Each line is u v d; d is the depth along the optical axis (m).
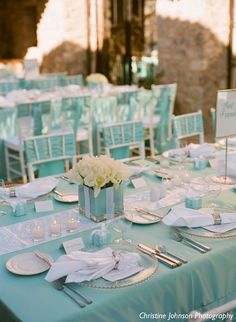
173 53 7.85
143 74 9.04
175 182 2.84
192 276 1.87
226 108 2.72
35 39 12.61
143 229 2.24
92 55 9.77
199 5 7.24
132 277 1.78
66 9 9.45
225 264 1.99
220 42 7.50
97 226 2.29
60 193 2.74
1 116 5.25
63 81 8.45
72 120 5.81
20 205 2.45
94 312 1.61
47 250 2.05
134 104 6.22
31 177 3.39
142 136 3.97
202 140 4.19
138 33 8.99
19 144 4.96
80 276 1.76
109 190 2.32
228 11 7.45
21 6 12.62
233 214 2.28
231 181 2.90
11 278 1.82
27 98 6.46
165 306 1.80
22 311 1.60
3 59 12.44
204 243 2.07
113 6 9.34
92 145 5.91
